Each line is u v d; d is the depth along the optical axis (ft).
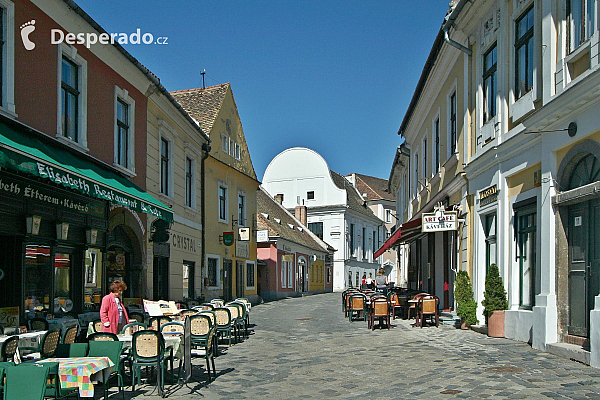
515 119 37.76
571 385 23.22
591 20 28.37
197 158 74.23
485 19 44.19
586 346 28.86
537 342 32.76
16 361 22.48
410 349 36.78
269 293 118.93
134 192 42.24
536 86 34.60
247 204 99.71
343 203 189.88
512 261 38.70
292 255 135.74
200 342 30.71
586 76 26.40
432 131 64.03
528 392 22.47
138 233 51.21
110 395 25.50
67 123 39.88
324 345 41.63
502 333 39.11
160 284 59.62
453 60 53.47
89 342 24.25
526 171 36.58
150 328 34.30
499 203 40.42
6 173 31.73
